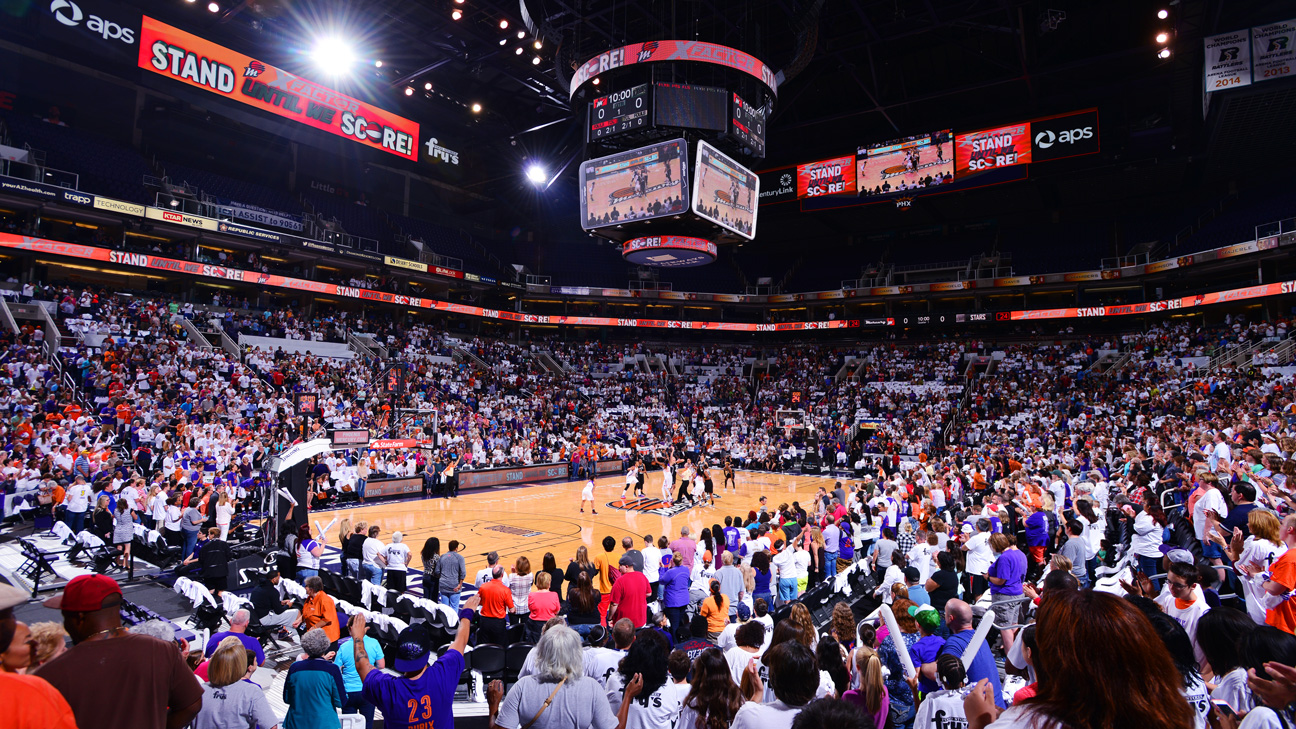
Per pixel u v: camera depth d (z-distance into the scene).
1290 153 35.06
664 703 4.59
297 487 14.41
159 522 13.82
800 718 2.55
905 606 5.93
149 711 2.80
